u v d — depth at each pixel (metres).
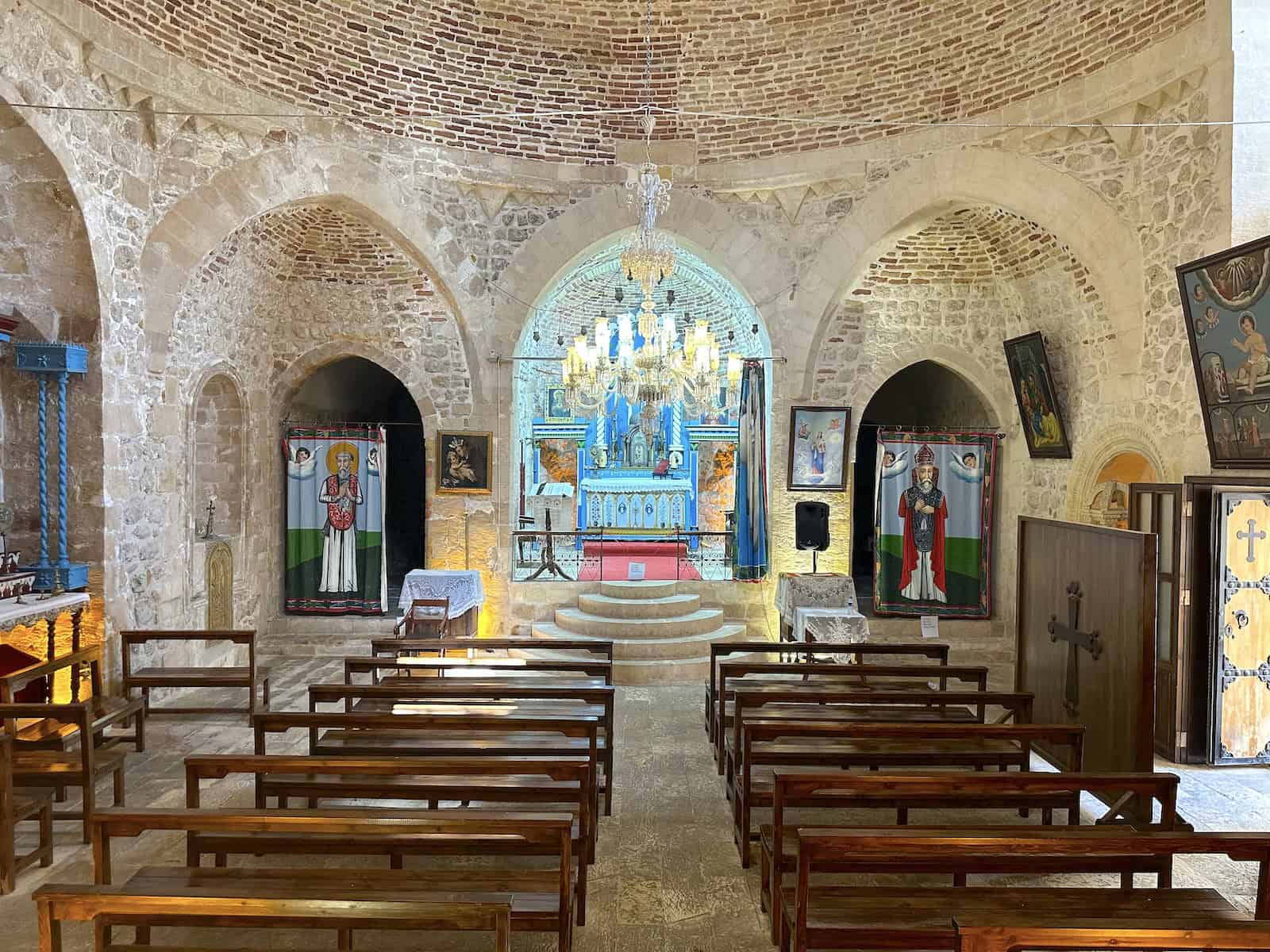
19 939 4.20
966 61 9.32
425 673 7.70
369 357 11.06
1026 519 7.27
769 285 10.70
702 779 6.52
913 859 4.12
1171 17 7.56
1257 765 7.05
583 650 9.69
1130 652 5.65
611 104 10.53
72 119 6.96
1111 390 8.88
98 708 6.58
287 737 7.34
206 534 10.02
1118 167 8.27
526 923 3.56
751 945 4.22
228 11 8.30
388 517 15.59
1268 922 2.63
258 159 8.70
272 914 2.80
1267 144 7.00
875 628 11.08
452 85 10.02
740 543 10.90
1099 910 3.50
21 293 7.34
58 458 7.34
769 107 10.36
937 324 11.14
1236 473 7.13
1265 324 6.16
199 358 9.22
